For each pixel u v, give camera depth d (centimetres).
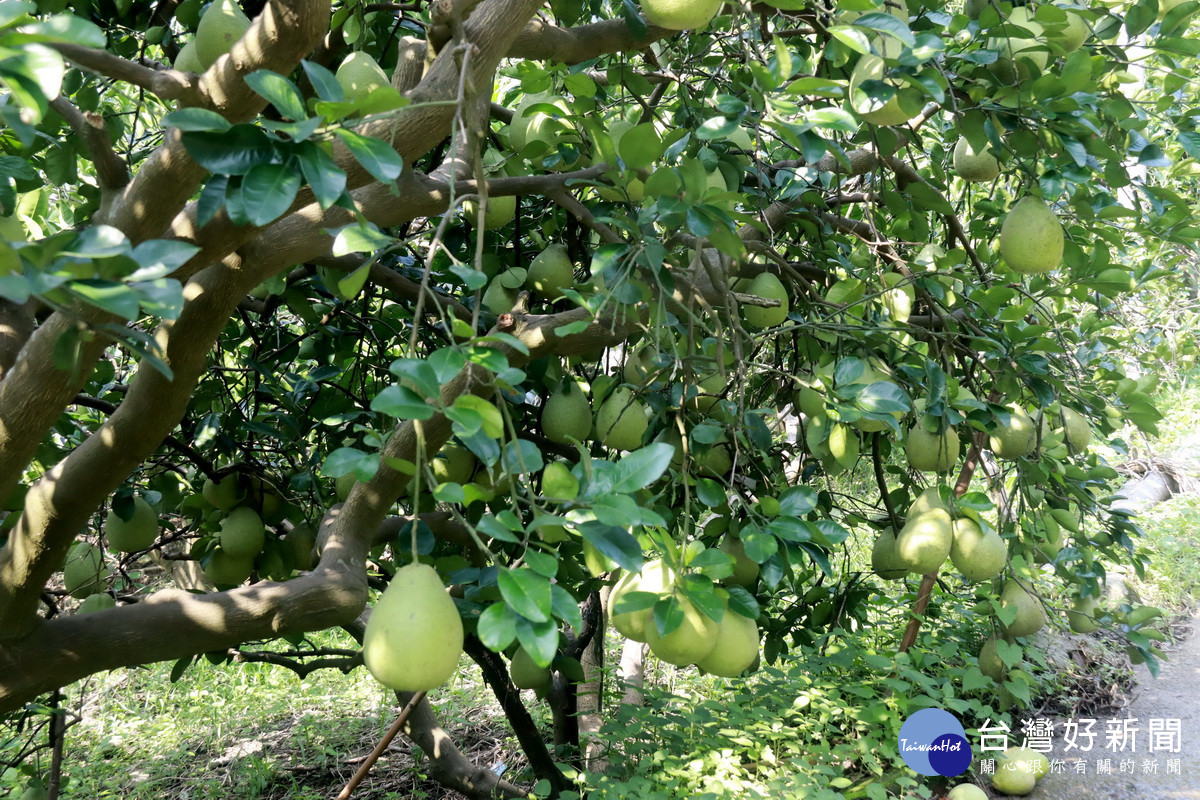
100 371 301
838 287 241
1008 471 341
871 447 353
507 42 150
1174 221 240
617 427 226
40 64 90
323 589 186
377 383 327
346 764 503
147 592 469
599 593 394
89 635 170
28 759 469
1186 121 246
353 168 147
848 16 150
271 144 102
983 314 278
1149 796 350
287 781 488
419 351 293
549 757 354
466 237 287
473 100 123
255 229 143
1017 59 194
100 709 578
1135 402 324
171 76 129
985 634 422
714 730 338
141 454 168
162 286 88
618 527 118
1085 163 189
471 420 104
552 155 231
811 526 169
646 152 171
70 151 238
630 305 210
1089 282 243
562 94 249
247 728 558
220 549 263
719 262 238
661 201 167
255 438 316
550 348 215
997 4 201
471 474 248
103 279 86
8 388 141
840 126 143
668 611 138
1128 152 227
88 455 164
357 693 593
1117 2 235
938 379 233
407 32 279
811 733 321
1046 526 325
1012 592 335
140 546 263
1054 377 279
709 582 141
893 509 306
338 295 257
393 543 283
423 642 109
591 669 398
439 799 454
